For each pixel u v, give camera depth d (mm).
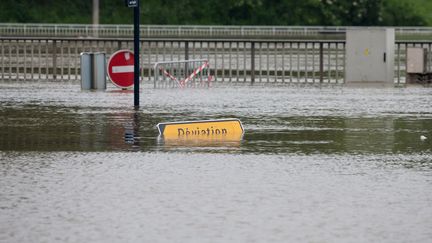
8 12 175750
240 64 95062
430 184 23922
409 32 148125
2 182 23953
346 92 56281
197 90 57562
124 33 142875
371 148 30750
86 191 22766
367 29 64438
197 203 21422
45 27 141750
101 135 33719
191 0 188875
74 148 30328
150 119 39062
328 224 19391
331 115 41562
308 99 50594
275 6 192750
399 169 26344
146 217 19969
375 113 42688
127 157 28438
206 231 18750
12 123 37531
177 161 27656
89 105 45812
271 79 73812
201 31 145875
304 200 21797
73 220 19688
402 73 85000
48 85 61688
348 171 25938
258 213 20406
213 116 40500
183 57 97812
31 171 25672
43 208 20844
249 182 24125
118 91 56031
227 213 20375
